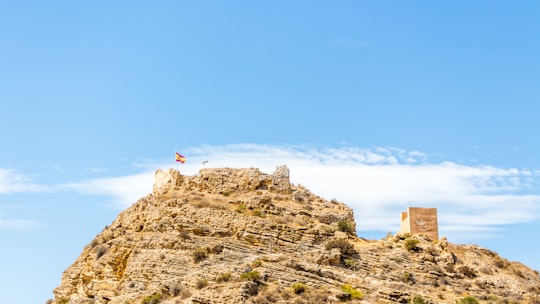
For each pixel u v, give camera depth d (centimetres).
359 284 9188
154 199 10769
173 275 9569
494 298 9412
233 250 9894
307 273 9144
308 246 10162
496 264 10762
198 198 10831
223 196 11062
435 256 10194
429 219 10975
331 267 9612
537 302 9556
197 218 10231
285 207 10912
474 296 9438
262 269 9069
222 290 8575
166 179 11569
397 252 10138
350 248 10019
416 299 8750
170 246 9881
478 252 11006
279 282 8912
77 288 10494
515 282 10175
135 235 10312
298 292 8712
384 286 9200
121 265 10056
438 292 9412
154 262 9750
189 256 9756
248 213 10606
